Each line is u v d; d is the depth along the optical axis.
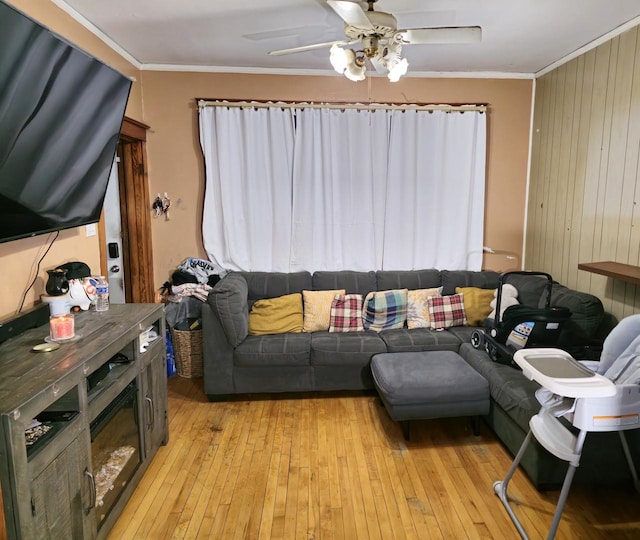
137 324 2.11
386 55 2.34
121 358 2.13
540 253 3.94
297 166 3.84
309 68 3.79
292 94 3.85
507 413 2.47
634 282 2.43
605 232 3.10
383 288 3.79
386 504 2.12
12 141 1.63
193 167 3.87
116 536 1.92
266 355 3.10
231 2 2.54
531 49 3.34
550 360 1.88
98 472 1.88
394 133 3.87
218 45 3.26
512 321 2.71
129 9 2.63
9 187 1.70
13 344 1.82
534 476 2.19
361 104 3.81
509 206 4.14
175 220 3.92
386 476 2.34
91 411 1.70
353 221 3.95
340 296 3.59
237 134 3.80
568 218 3.52
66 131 1.97
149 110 3.77
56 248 2.42
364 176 3.90
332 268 3.98
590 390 1.62
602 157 3.11
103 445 1.90
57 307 2.17
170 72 3.74
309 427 2.85
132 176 3.76
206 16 2.74
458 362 2.86
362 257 4.00
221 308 3.04
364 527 1.97
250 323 3.37
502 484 2.14
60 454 1.47
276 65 3.72
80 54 1.88
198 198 3.90
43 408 1.38
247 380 3.16
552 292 3.21
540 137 3.91
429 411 2.58
